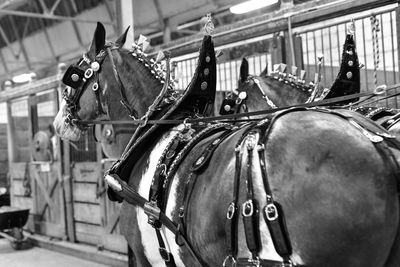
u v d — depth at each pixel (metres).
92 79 2.58
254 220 1.45
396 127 1.89
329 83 3.95
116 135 2.55
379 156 1.40
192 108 2.26
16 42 10.09
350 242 1.35
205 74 2.20
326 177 1.38
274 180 1.43
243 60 3.79
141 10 7.90
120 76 2.50
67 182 5.98
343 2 3.47
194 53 4.61
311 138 1.44
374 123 1.59
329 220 1.35
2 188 7.14
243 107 3.56
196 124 2.17
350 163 1.38
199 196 1.71
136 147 2.19
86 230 5.79
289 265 1.38
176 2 7.25
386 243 1.37
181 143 2.04
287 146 1.46
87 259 5.49
